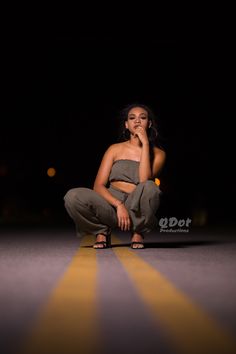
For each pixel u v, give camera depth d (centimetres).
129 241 1161
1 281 561
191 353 308
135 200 866
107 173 904
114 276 593
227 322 379
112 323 376
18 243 1111
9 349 316
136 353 308
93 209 884
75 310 416
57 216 3438
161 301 451
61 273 621
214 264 705
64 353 309
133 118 917
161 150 938
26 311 413
